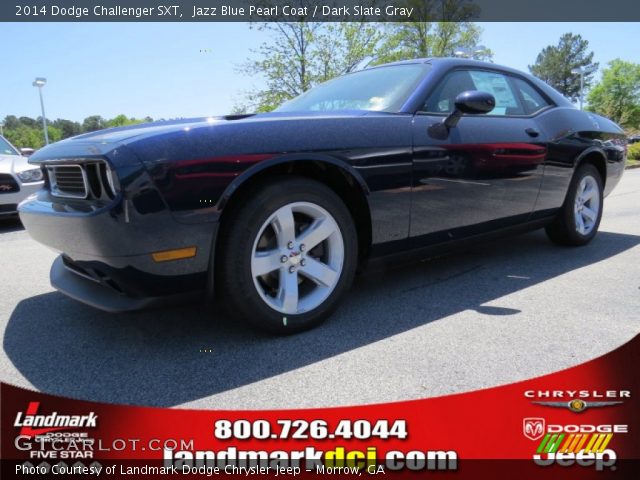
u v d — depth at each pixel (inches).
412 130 100.5
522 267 134.2
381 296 111.2
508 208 123.3
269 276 89.5
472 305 104.6
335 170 91.8
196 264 77.4
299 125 86.9
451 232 111.1
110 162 71.3
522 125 127.3
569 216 147.9
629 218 210.8
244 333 90.8
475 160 111.2
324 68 578.6
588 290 113.9
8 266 148.2
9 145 262.8
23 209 94.3
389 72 119.9
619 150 164.9
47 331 94.6
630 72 2460.6
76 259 84.0
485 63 128.7
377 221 96.3
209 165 75.5
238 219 79.9
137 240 72.4
